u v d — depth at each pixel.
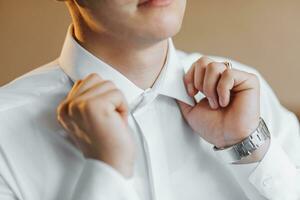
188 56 0.94
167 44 0.80
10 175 0.77
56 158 0.78
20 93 0.81
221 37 1.50
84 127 0.71
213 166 0.84
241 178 0.83
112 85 0.72
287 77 1.51
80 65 0.79
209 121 0.81
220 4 1.49
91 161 0.71
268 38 1.49
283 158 0.82
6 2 1.51
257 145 0.81
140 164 0.79
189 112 0.82
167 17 0.70
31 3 1.51
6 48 1.53
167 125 0.82
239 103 0.80
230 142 0.81
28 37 1.53
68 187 0.77
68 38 0.81
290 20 1.48
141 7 0.69
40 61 1.54
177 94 0.81
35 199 0.77
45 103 0.80
